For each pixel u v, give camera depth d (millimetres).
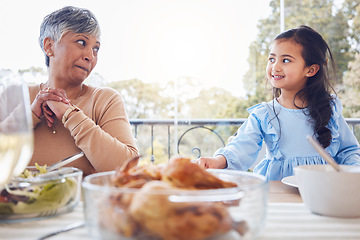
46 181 485
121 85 4047
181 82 4012
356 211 462
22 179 507
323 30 3385
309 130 1456
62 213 497
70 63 1238
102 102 1305
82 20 1225
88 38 1247
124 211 305
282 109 1519
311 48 1489
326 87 1555
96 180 390
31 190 469
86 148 1119
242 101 4066
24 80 410
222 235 312
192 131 3801
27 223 454
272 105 1543
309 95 1500
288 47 1492
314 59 1492
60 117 1141
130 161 416
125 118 1308
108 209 313
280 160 1452
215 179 374
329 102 1505
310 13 3430
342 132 1509
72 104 1245
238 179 449
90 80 3740
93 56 1284
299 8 3449
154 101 4078
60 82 1286
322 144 1407
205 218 296
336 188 457
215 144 3812
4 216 453
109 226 312
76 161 1169
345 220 460
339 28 3357
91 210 335
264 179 394
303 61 1482
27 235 403
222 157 1261
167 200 297
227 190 317
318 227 428
